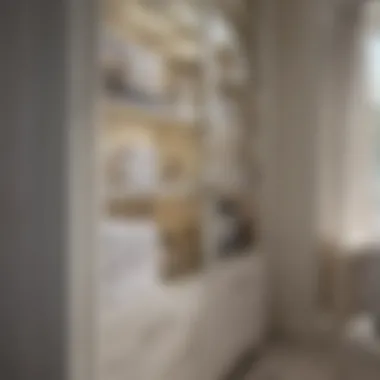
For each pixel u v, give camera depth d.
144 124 2.28
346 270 3.44
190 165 2.64
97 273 1.81
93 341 1.79
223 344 2.80
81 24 1.70
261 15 3.39
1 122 1.78
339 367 3.05
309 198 3.55
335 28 3.43
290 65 3.58
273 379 2.88
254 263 3.27
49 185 1.70
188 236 2.66
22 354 1.77
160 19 2.34
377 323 3.34
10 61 1.76
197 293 2.48
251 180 3.38
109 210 2.02
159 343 2.17
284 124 3.61
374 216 3.50
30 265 1.75
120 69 2.04
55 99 1.68
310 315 3.58
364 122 3.45
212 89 2.75
